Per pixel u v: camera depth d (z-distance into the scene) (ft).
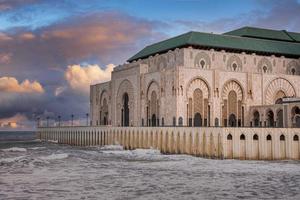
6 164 240.12
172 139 323.37
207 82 394.73
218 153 279.90
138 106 436.76
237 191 162.71
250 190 164.76
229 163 256.73
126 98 469.98
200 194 156.46
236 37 465.88
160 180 187.83
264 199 148.56
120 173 209.87
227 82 404.57
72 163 253.03
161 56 456.86
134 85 447.42
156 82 410.52
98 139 440.86
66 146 463.42
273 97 426.10
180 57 423.64
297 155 287.48
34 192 157.38
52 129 587.27
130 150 357.61
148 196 151.94
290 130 287.07
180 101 379.96
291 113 361.92
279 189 167.12
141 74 435.12
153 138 344.90
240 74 410.72
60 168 227.40
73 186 170.40
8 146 479.82
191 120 386.73
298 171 221.05
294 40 510.17
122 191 160.76
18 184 174.09
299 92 440.04
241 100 411.75
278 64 467.11
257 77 418.92
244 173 212.23
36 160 260.01
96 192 158.30
